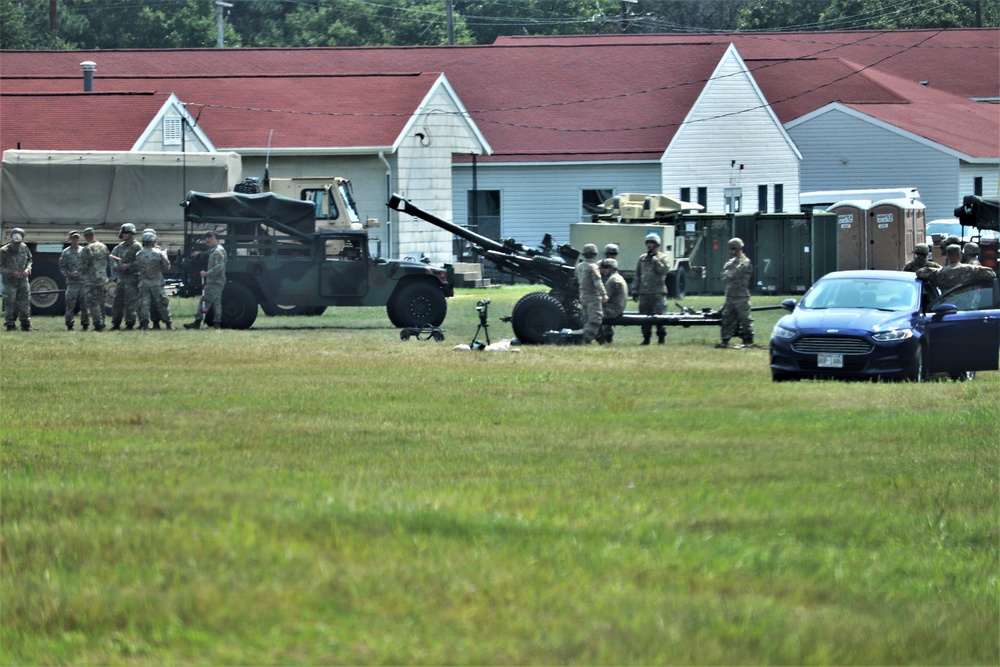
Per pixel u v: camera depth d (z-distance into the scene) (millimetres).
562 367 77375
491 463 43156
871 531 33844
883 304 74875
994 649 25188
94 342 93438
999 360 78688
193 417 54438
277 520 31500
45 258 129000
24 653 23484
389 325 115188
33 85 192875
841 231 160000
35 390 64250
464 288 171250
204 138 168750
